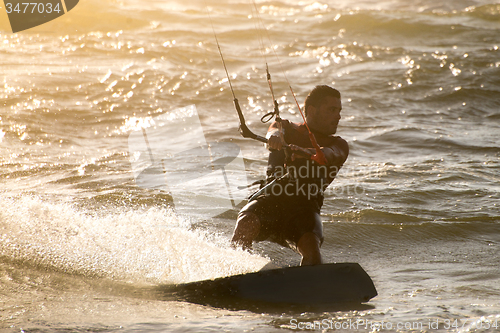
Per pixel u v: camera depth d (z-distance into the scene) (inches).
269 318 295.7
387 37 2112.5
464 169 807.7
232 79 1450.5
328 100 429.1
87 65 1476.4
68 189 659.4
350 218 596.7
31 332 262.4
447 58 1722.4
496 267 442.6
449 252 493.0
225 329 273.3
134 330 268.5
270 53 1815.9
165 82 1371.8
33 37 1749.5
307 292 340.5
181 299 338.0
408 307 319.9
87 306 314.3
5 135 921.5
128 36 1879.9
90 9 2160.4
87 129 1002.7
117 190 657.0
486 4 2861.7
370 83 1472.7
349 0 3329.2
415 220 592.1
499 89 1427.2
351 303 330.3
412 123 1134.4
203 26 2162.9
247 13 2664.9
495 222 583.8
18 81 1248.8
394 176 770.2
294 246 412.5
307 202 415.5
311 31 2190.0
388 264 458.0
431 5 3122.5
